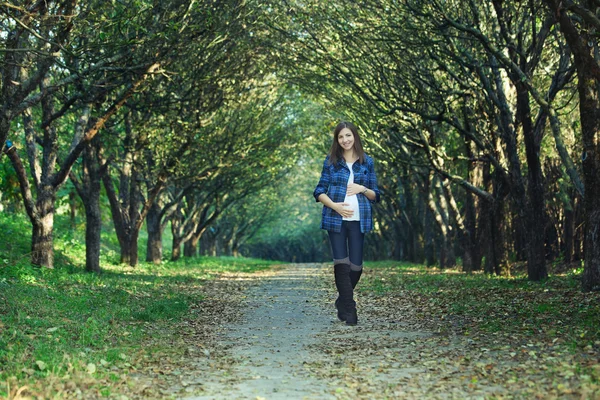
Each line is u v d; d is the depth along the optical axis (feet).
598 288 37.78
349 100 69.87
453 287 50.62
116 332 25.66
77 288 41.60
